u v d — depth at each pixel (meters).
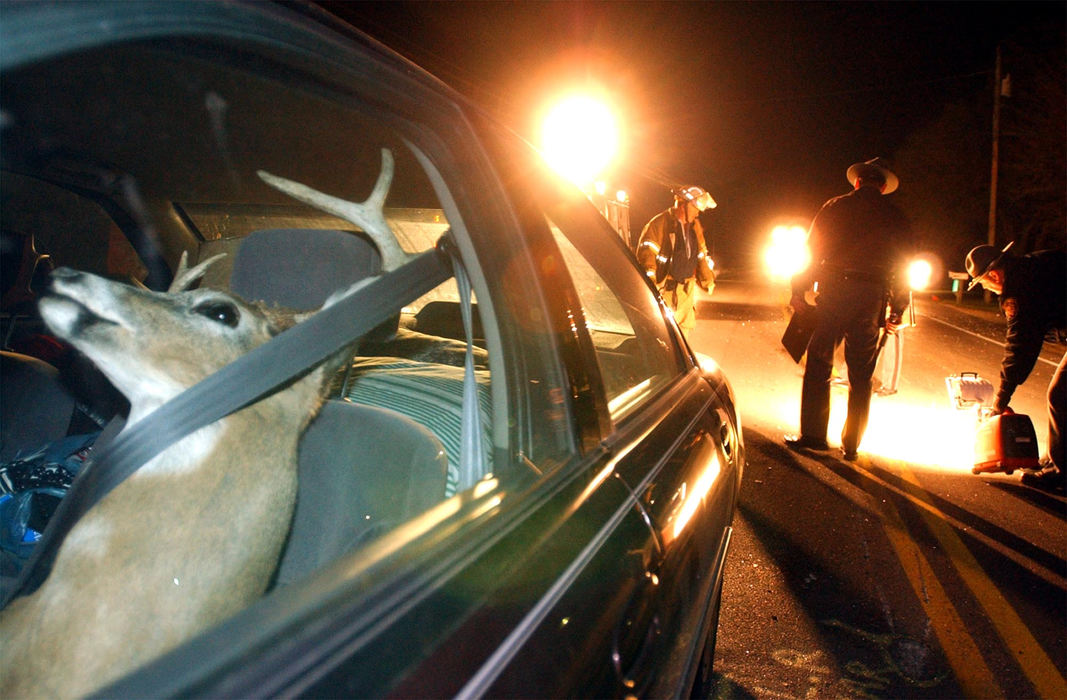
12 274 2.02
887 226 5.72
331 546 1.72
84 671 1.14
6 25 0.75
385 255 1.52
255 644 0.80
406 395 2.07
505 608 1.13
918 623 3.62
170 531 1.27
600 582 1.41
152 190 2.44
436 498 1.62
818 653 3.35
